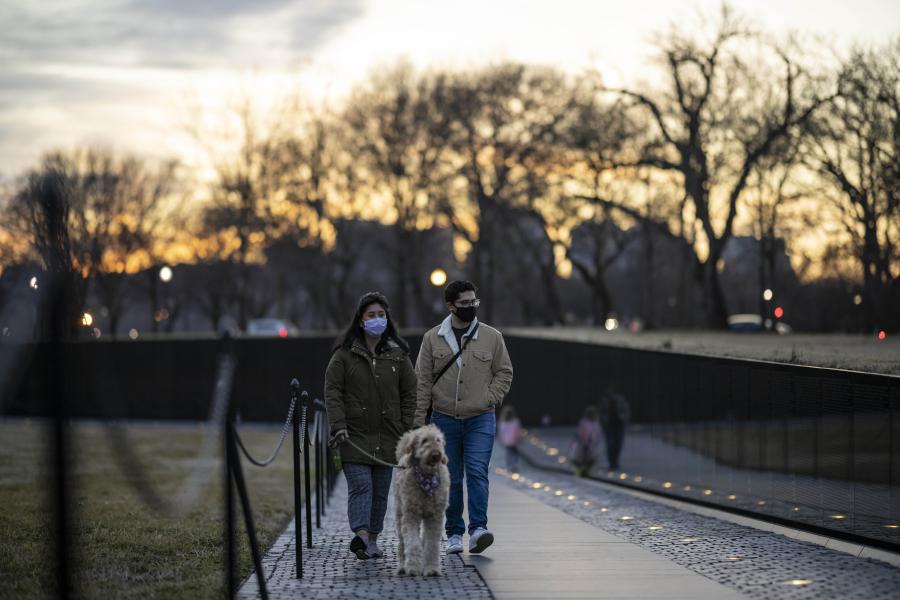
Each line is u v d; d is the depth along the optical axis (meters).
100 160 80.94
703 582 11.09
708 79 58.56
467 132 79.06
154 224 92.94
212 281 102.81
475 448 13.23
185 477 26.42
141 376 62.12
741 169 60.19
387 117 82.38
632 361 25.66
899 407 12.62
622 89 64.00
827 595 10.37
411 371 12.88
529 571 11.84
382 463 12.43
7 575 11.75
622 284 148.88
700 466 20.14
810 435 15.22
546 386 38.22
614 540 14.40
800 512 15.49
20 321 13.74
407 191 83.81
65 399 7.43
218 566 12.52
